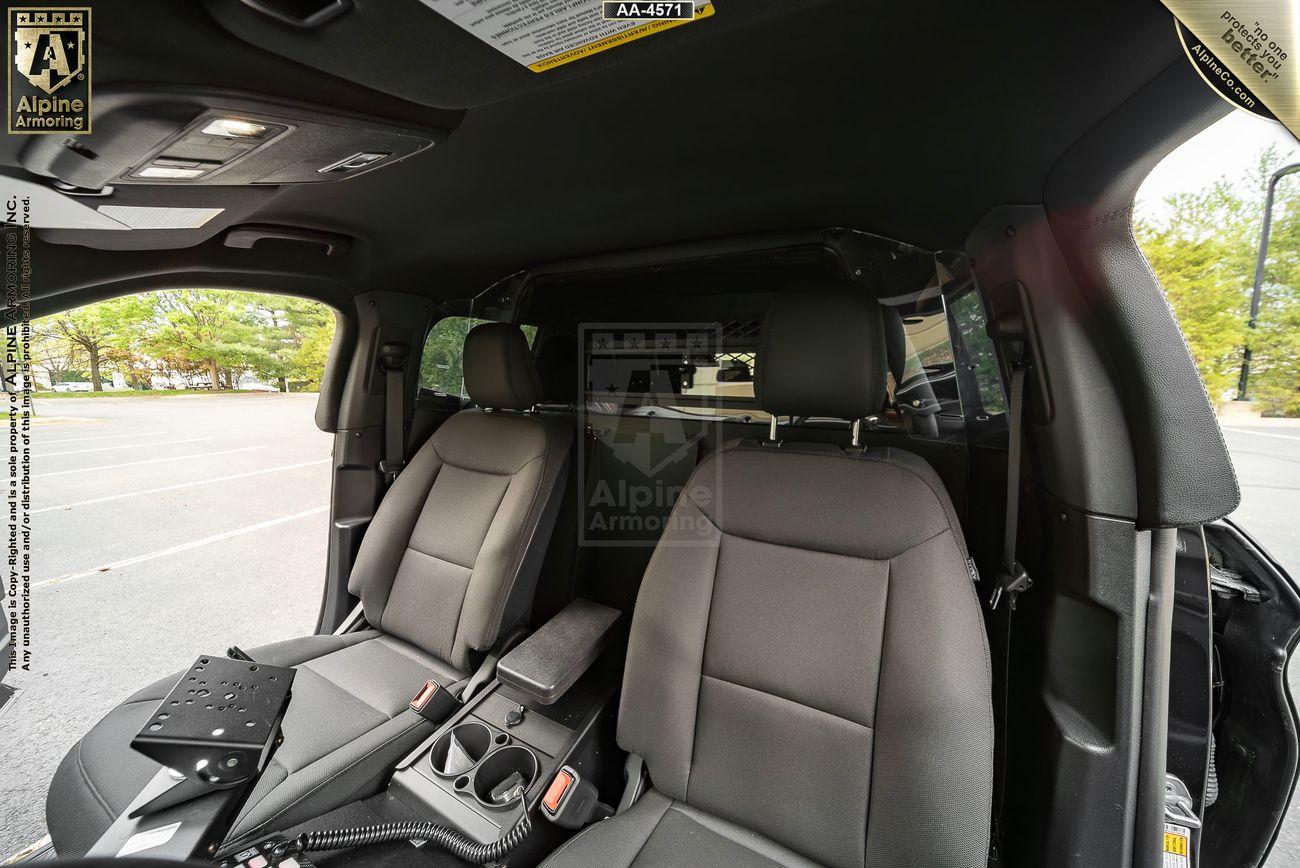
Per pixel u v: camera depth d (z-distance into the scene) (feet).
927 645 3.04
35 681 7.38
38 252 3.99
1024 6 2.00
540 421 5.93
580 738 4.40
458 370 7.94
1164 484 2.70
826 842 3.11
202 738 2.83
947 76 2.52
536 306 7.08
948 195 3.68
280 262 5.51
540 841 3.83
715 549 3.89
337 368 6.91
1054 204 3.08
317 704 4.60
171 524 14.43
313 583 10.74
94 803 3.47
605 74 2.59
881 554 3.37
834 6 2.07
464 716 4.68
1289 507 6.34
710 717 3.59
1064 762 3.12
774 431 4.15
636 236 5.44
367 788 4.12
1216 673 3.36
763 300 6.08
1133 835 3.01
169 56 2.04
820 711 3.28
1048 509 3.31
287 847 3.30
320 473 20.86
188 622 9.06
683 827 3.42
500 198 4.34
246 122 2.55
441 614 5.46
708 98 2.82
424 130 2.98
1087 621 3.08
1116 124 2.47
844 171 3.72
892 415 4.79
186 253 4.82
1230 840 3.29
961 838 2.78
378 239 5.35
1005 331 3.59
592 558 6.40
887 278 4.80
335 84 2.42
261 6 1.83
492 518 5.56
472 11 1.90
